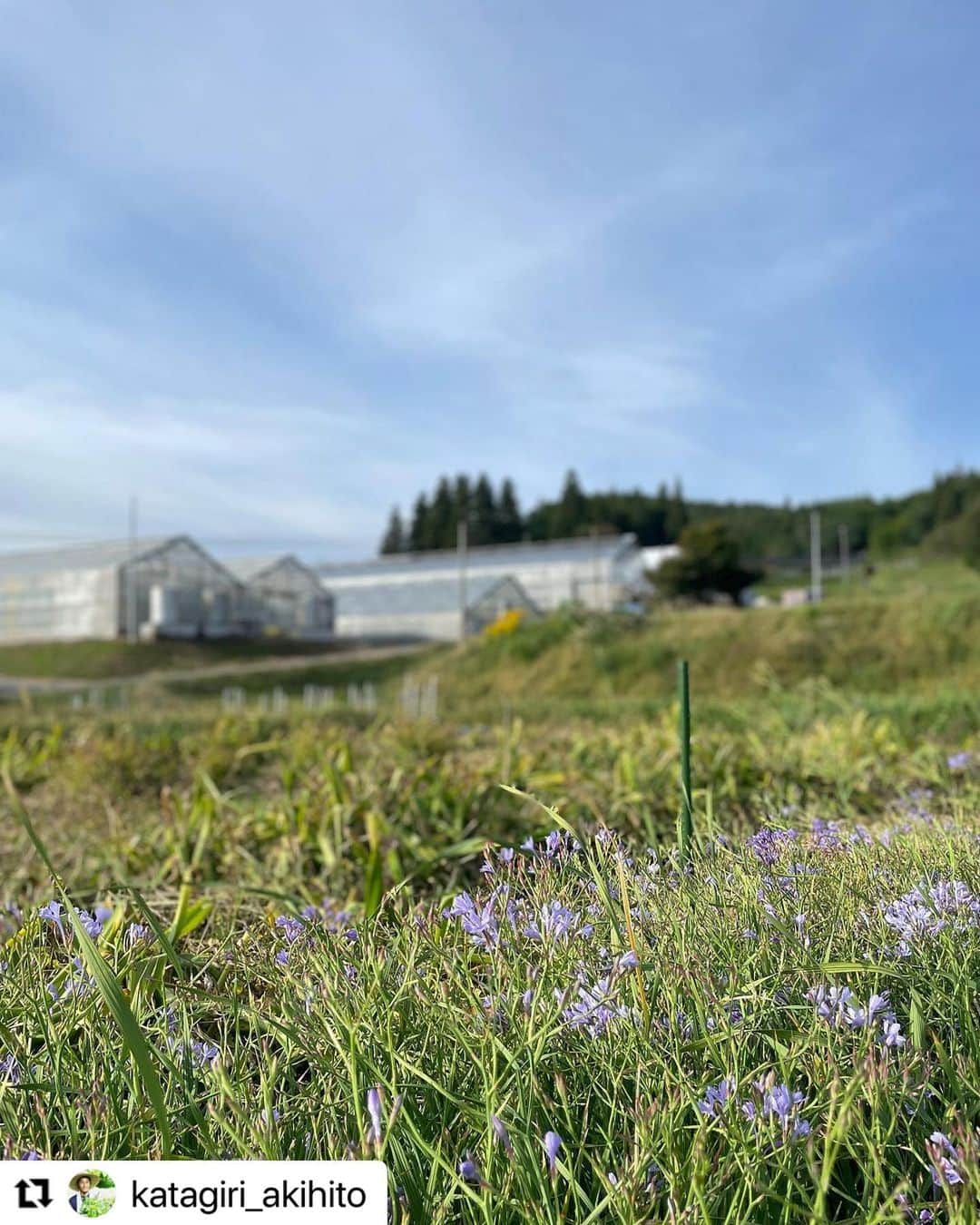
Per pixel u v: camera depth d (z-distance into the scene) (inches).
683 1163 70.1
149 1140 79.6
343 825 231.1
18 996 93.7
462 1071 84.7
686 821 131.0
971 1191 64.2
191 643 1871.3
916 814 171.6
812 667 1047.6
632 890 101.3
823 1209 64.8
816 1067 76.9
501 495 4948.3
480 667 1280.8
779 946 95.0
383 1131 73.6
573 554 2332.7
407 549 5152.6
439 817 244.7
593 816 249.0
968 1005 83.0
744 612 1214.3
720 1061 78.3
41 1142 79.5
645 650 1164.5
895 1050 79.9
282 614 2130.9
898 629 1071.0
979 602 1074.1
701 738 334.3
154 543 1948.8
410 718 503.2
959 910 95.3
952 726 434.6
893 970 87.0
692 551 2059.5
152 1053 82.0
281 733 515.5
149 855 233.1
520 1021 83.9
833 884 107.6
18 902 202.7
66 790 351.3
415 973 93.8
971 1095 77.5
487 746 445.7
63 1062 87.2
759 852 116.0
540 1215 67.4
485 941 93.2
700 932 95.3
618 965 83.2
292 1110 83.3
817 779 289.4
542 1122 78.2
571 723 599.2
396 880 199.8
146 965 99.7
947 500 3582.7
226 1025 104.7
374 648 1999.3
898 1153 76.5
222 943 118.8
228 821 249.3
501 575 2269.9
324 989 91.6
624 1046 81.8
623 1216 66.4
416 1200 72.7
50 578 1927.9
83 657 1737.2
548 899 98.5
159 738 414.6
